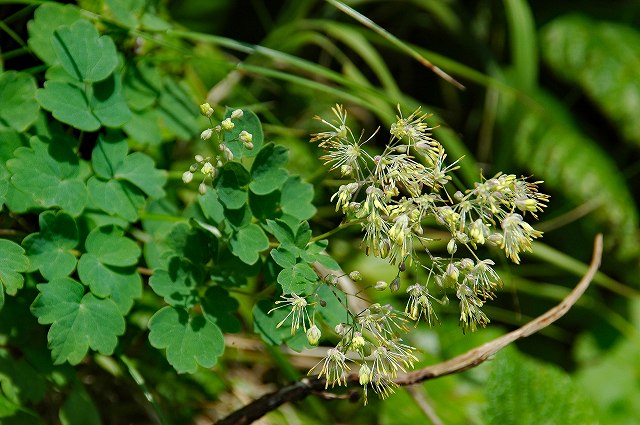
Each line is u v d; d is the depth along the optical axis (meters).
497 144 0.89
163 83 0.70
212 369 0.74
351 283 0.72
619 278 0.91
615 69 0.94
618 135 0.98
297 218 0.65
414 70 0.94
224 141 0.63
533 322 0.67
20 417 0.64
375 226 0.61
